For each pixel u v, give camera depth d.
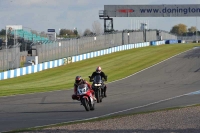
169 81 55.47
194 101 32.78
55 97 37.84
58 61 79.06
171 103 31.77
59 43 81.69
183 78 59.00
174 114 23.70
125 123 20.81
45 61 76.19
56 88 48.19
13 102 34.34
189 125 19.84
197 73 64.88
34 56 71.81
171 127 19.33
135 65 78.94
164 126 19.67
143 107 29.42
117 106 30.44
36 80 59.97
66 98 36.84
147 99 35.19
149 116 23.16
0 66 61.97
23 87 50.06
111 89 45.81
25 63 70.81
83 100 27.47
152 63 81.06
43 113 27.14
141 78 60.28
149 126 19.73
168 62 81.81
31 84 54.44
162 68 73.00
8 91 44.91
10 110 29.12
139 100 34.47
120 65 79.62
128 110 27.83
